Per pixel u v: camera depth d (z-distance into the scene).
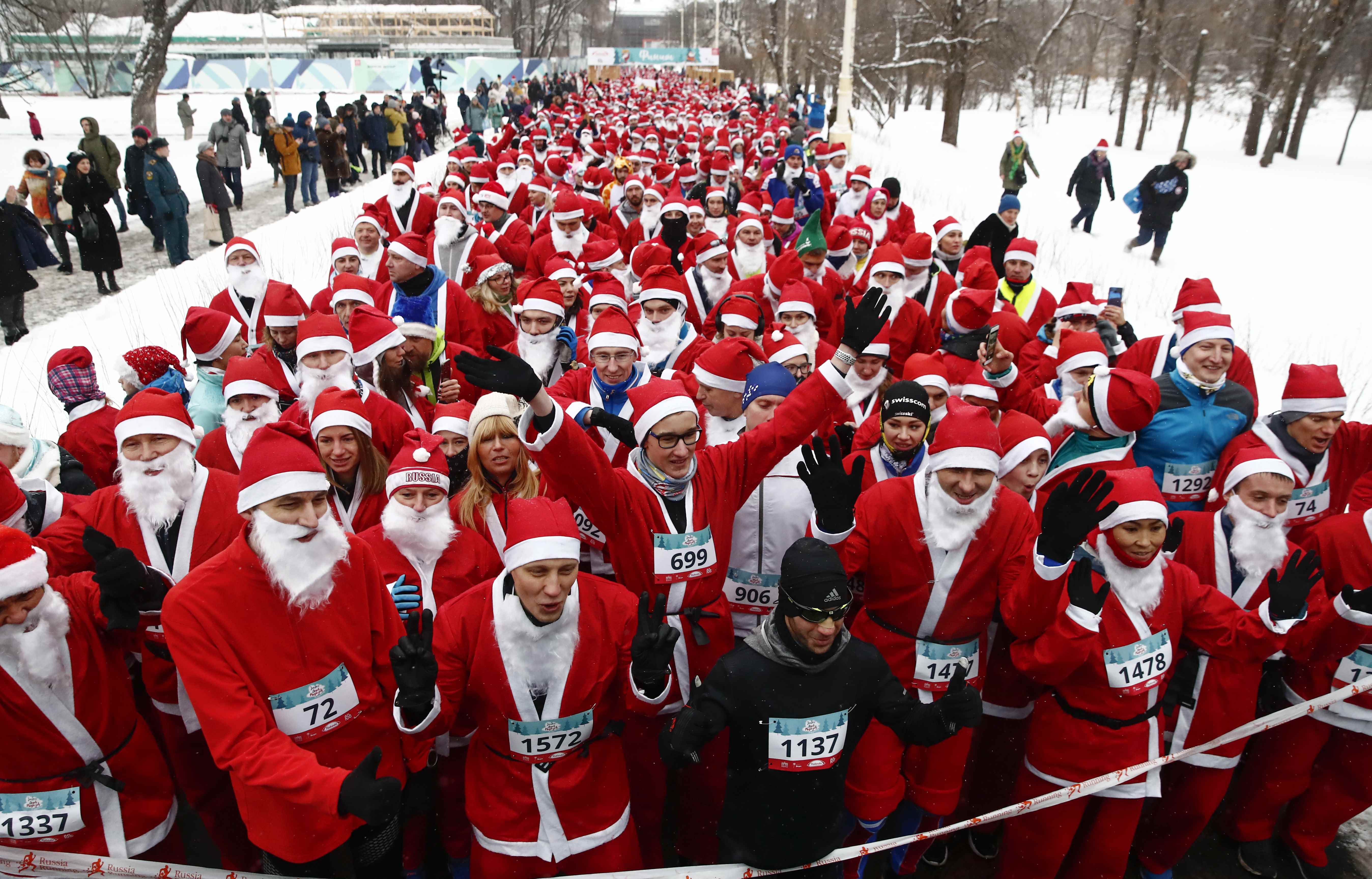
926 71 41.16
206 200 14.54
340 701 2.87
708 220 11.30
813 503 3.51
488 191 9.98
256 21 60.53
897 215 11.72
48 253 9.84
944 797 3.55
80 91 45.03
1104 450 4.28
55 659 2.81
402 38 64.19
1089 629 3.04
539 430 3.07
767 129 25.23
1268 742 3.74
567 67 71.88
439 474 3.48
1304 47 27.84
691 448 3.35
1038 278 13.52
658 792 3.69
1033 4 42.44
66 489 4.07
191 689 2.62
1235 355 4.82
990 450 3.25
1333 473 4.29
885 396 4.03
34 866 2.82
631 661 2.96
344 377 4.58
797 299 6.19
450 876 3.73
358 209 18.34
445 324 6.20
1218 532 3.68
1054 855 3.39
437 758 3.57
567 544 2.78
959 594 3.47
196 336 5.04
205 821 3.58
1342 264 14.82
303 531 2.68
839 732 2.81
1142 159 30.97
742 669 2.78
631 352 4.80
